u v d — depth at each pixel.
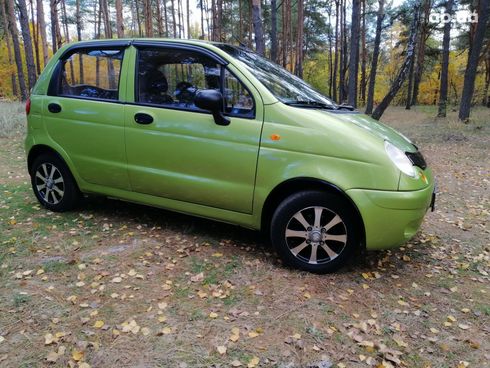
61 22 30.61
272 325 2.56
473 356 2.38
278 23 29.81
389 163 2.98
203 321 2.58
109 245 3.67
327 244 3.21
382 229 3.00
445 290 3.15
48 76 4.28
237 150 3.28
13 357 2.20
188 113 3.48
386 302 2.92
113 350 2.28
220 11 19.28
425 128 14.66
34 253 3.46
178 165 3.55
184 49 3.60
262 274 3.22
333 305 2.83
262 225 3.38
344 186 2.98
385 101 11.17
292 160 3.11
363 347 2.40
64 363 2.17
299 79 4.07
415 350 2.41
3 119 11.09
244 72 3.35
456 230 4.56
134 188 3.86
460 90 36.16
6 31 26.50
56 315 2.59
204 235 3.96
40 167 4.45
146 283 3.03
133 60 3.78
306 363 2.23
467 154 9.84
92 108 3.93
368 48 41.38
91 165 4.03
